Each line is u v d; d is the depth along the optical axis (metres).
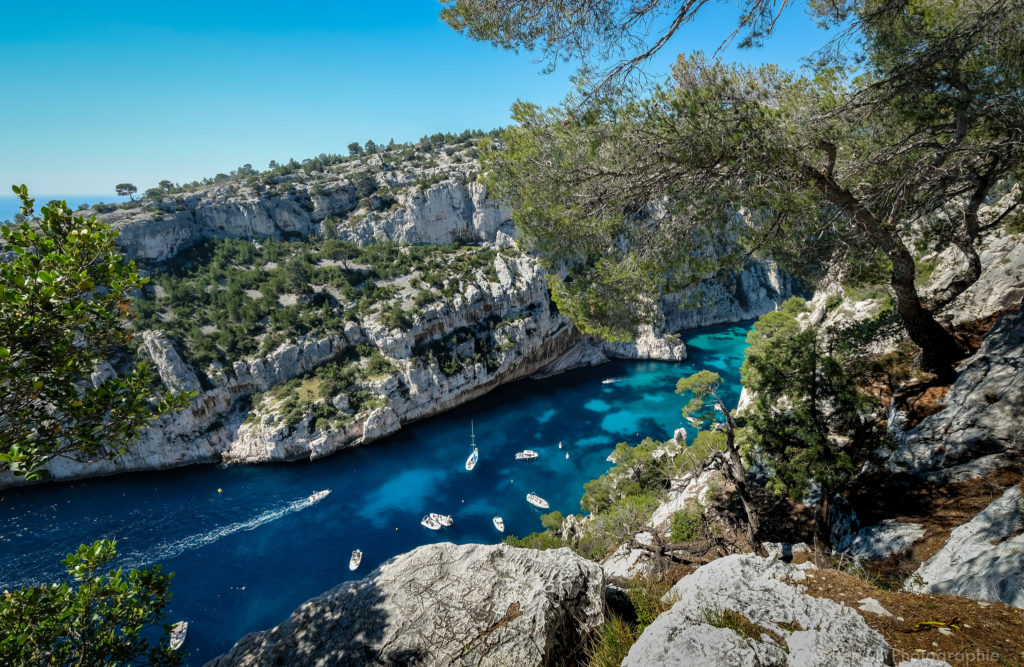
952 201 19.95
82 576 10.31
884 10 14.03
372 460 87.75
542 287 119.38
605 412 99.38
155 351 90.31
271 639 9.09
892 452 19.77
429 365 104.69
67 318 9.41
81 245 9.62
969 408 17.94
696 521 28.48
